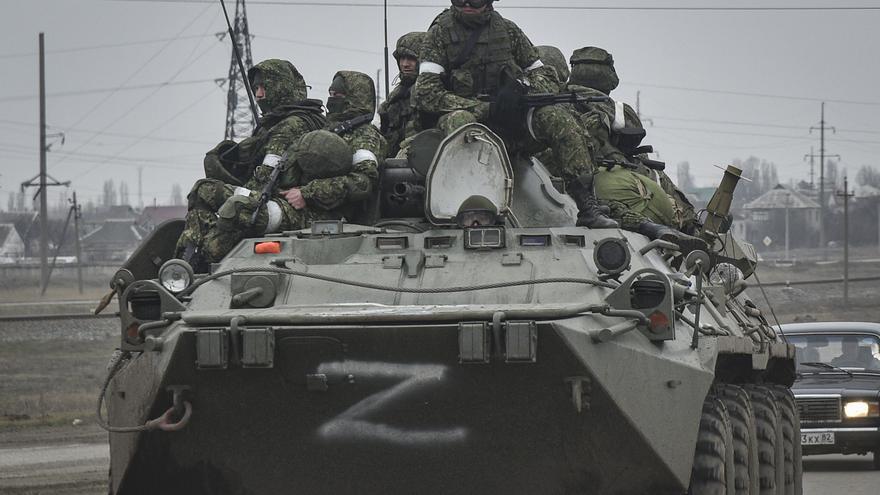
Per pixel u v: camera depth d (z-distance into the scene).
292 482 20.83
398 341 19.33
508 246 21.86
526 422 19.89
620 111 30.02
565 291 20.77
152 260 25.52
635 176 27.55
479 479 20.52
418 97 25.83
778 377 34.72
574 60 33.16
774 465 28.30
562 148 24.69
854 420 40.94
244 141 26.94
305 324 19.53
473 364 19.38
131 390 20.30
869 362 44.69
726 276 30.00
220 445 20.52
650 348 20.02
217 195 25.27
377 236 22.25
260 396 19.94
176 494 21.27
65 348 78.19
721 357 24.23
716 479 21.36
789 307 111.25
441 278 21.31
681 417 20.19
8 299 121.25
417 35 28.52
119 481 20.77
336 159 24.17
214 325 19.86
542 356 19.23
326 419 20.11
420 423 20.05
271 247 22.05
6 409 53.09
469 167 23.03
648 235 24.91
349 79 28.36
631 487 20.44
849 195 119.25
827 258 198.38
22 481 33.41
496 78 25.84
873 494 34.25
